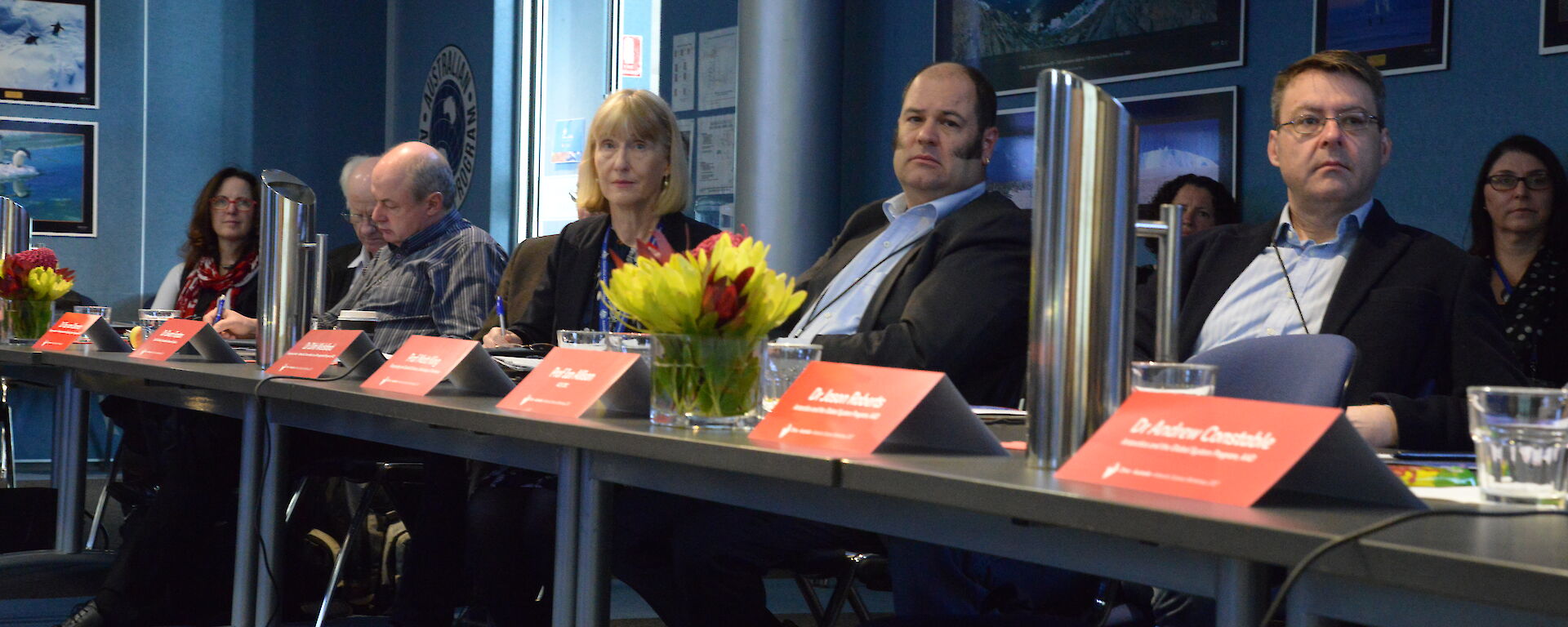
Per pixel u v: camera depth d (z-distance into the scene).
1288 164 2.21
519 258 3.65
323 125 7.10
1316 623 0.84
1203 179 3.44
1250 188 3.41
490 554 2.30
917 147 2.40
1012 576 2.00
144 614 2.77
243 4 6.87
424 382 1.77
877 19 4.34
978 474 1.01
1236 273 2.26
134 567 2.77
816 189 4.28
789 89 4.24
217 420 2.83
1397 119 3.18
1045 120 1.05
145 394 2.65
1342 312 2.09
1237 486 0.88
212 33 6.78
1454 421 1.60
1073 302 1.03
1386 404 1.64
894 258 2.38
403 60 7.22
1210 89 3.49
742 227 1.40
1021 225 2.18
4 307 3.19
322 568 3.23
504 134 6.38
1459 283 2.04
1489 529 0.79
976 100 2.41
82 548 3.15
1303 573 0.83
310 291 2.29
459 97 6.64
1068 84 1.04
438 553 2.61
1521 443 0.90
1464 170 3.04
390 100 7.31
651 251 1.38
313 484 3.33
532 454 1.61
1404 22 3.14
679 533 2.01
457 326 3.52
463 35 6.62
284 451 2.25
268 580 2.24
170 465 2.84
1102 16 3.74
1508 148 2.82
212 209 4.77
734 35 4.74
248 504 2.25
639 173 2.89
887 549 2.04
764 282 1.37
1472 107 3.03
